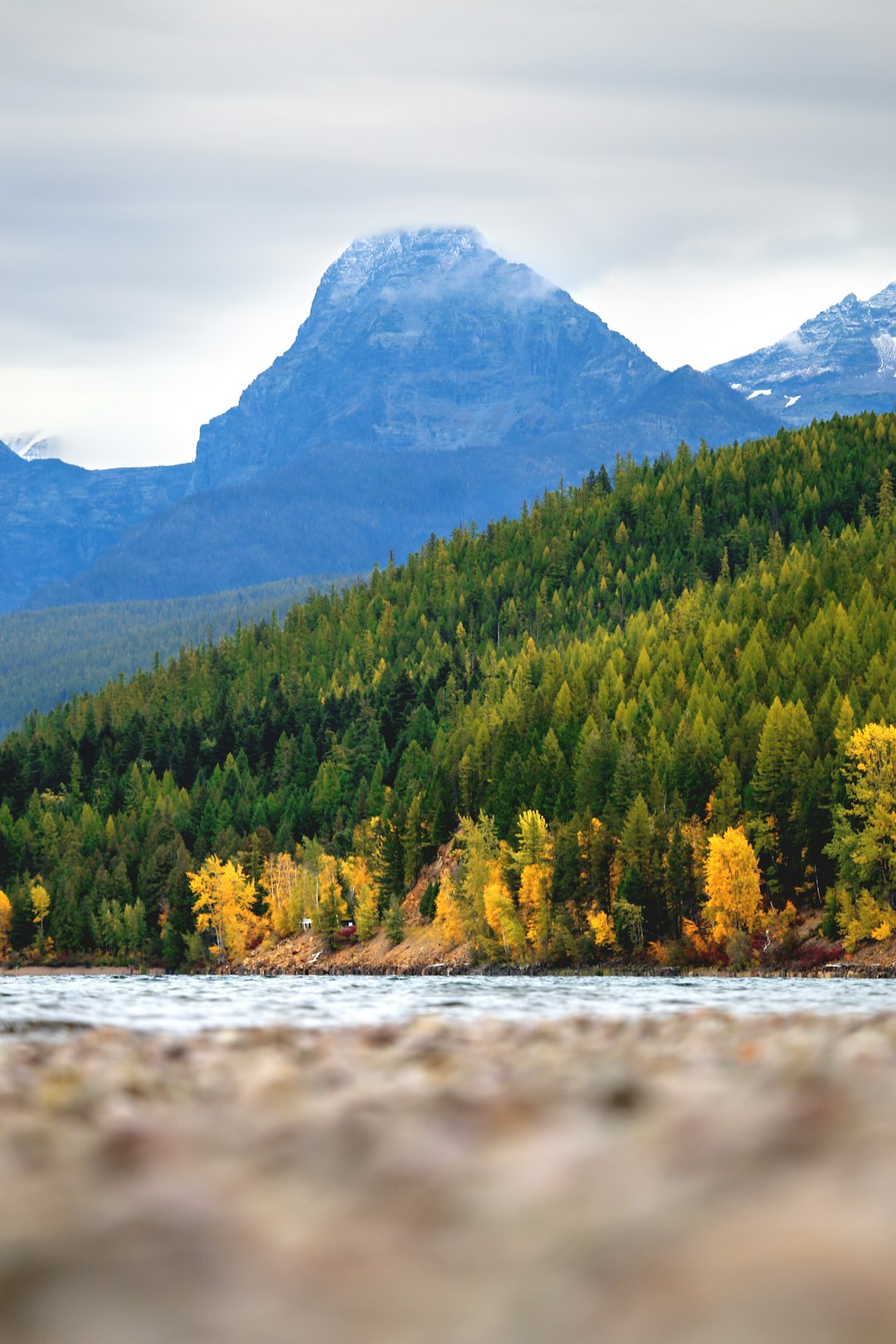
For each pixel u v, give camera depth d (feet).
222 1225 23.09
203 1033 90.63
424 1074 54.60
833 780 416.05
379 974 486.79
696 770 489.26
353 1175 27.89
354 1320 17.61
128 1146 33.37
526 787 552.00
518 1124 34.09
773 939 384.06
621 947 415.03
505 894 450.71
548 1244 20.93
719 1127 30.22
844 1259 18.28
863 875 364.17
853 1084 38.93
